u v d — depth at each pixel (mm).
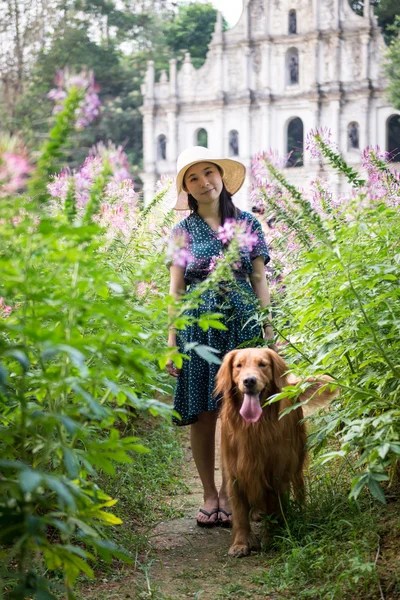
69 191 2422
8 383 2580
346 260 3264
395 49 39312
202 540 3988
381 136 42094
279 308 4316
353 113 42156
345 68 42156
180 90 44781
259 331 4340
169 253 2633
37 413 2150
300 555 3295
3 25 38438
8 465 1862
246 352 3836
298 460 3951
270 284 5258
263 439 3734
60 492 1853
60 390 2211
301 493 3961
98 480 4332
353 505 3746
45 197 2182
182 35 64375
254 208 5695
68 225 2193
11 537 2090
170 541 3969
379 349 3141
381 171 4375
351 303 3385
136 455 5152
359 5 56344
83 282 2287
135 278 2645
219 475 5371
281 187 4227
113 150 2352
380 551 3219
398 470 3895
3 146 2062
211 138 44562
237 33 43594
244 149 43656
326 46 42250
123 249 4547
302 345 4047
